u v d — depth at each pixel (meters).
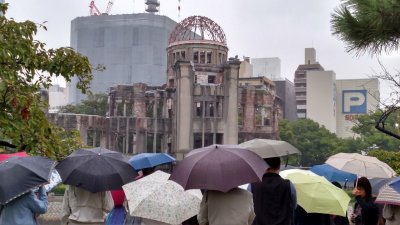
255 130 81.56
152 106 88.69
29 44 12.05
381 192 8.73
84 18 147.50
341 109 173.25
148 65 142.25
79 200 9.24
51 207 18.73
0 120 10.93
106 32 145.12
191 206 8.55
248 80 125.25
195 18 76.62
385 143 106.56
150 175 9.17
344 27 8.24
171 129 72.94
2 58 11.35
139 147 72.00
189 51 74.19
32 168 8.08
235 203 7.53
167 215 8.39
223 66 70.38
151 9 153.50
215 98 69.25
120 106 86.00
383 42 8.20
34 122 11.34
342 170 12.02
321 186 9.62
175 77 70.38
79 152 9.43
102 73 145.38
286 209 8.22
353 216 12.42
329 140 112.06
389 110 11.91
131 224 9.81
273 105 85.31
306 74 166.50
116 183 8.93
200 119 68.69
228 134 69.00
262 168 7.51
